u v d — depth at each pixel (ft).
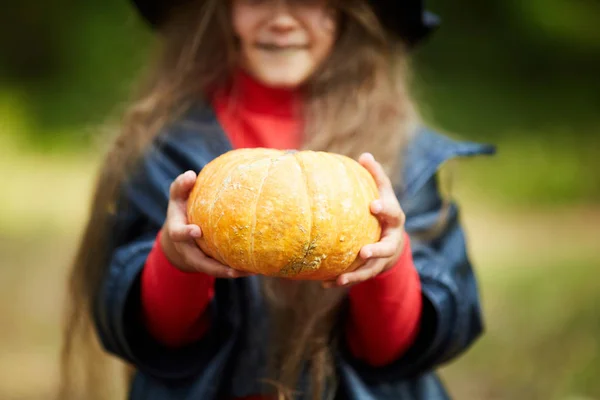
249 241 6.01
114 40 39.93
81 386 8.78
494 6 40.40
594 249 22.41
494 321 16.10
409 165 8.04
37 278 19.22
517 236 24.49
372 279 6.95
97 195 8.37
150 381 7.67
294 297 7.54
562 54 40.09
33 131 37.04
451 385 13.85
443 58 40.09
